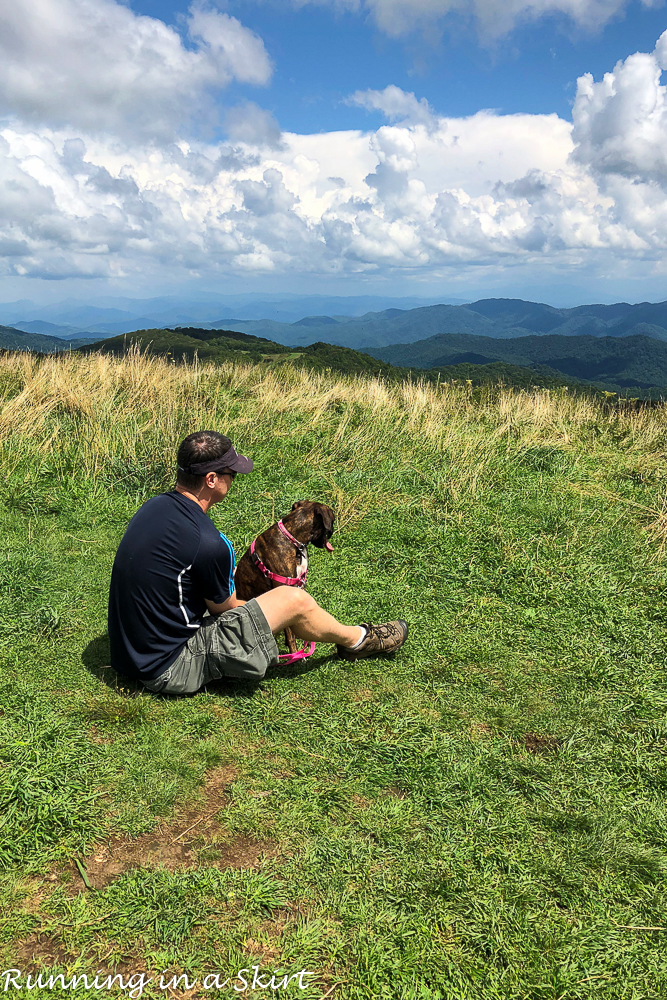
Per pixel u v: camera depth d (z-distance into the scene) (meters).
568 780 2.62
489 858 2.18
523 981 1.76
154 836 2.17
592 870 2.17
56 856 2.04
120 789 2.34
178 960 1.73
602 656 3.61
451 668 3.43
